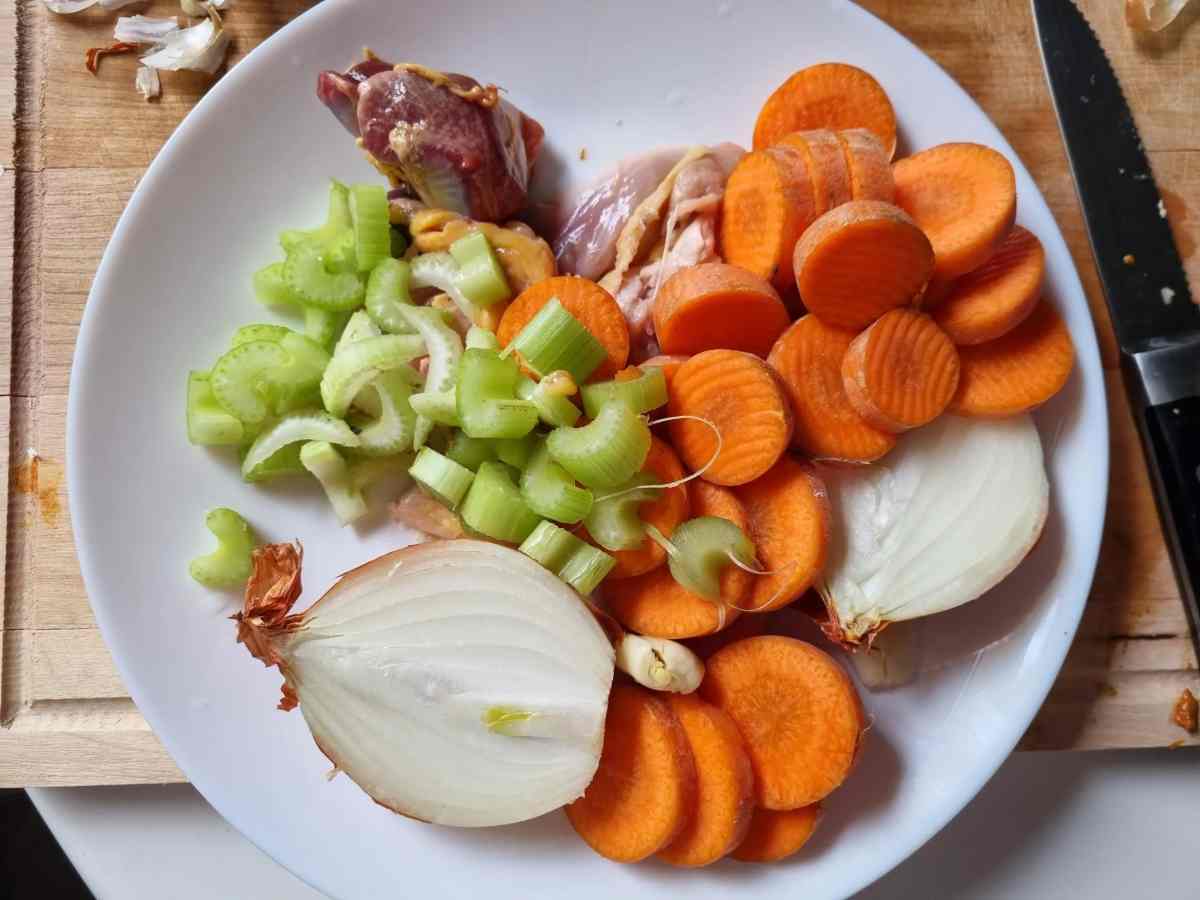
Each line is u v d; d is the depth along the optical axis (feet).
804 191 1.01
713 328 1.02
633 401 0.99
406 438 1.08
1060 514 1.06
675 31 1.12
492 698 0.97
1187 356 1.08
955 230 1.00
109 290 1.08
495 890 1.03
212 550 1.09
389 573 0.98
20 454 1.14
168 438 1.09
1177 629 1.12
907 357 0.99
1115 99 1.13
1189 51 1.16
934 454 1.03
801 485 1.00
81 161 1.16
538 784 0.97
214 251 1.11
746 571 0.99
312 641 0.95
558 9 1.12
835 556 1.03
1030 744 1.11
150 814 1.14
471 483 1.04
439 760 0.98
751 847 1.02
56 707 1.12
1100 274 1.12
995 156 1.00
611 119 1.15
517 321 1.06
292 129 1.12
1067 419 1.06
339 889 1.03
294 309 1.13
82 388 1.07
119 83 1.17
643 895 1.03
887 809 1.04
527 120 1.12
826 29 1.11
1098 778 1.14
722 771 0.97
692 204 1.07
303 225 1.13
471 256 1.07
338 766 0.97
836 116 1.09
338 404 1.06
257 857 1.14
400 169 1.08
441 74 1.07
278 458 1.08
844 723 0.98
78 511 1.06
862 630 1.01
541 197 1.16
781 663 1.00
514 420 1.00
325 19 1.10
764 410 0.98
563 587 0.98
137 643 1.06
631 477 0.99
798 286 1.00
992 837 1.14
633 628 1.02
